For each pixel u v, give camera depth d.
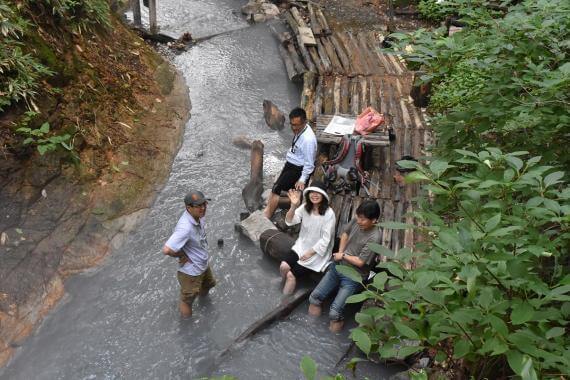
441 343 2.96
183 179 7.77
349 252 5.55
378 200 7.14
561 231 2.78
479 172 2.85
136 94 8.55
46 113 6.95
